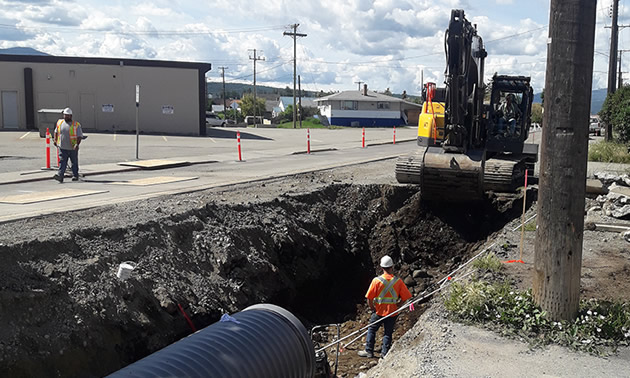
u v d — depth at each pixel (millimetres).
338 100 86812
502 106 15414
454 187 13570
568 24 6297
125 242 9109
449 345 6426
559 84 6363
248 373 5094
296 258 12148
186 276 9406
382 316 9047
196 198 12641
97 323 7520
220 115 95375
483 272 8719
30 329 6852
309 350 6012
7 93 35938
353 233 14586
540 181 6699
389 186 15781
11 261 7398
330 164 21641
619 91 31094
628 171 18234
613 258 9742
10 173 16188
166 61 37938
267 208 12797
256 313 6047
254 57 76188
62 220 9656
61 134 14719
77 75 36688
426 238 14617
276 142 35062
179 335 8461
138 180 15539
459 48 12258
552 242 6625
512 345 6434
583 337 6438
